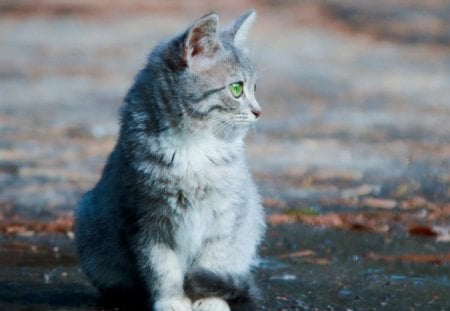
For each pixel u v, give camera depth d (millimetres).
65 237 13273
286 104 26625
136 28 37281
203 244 9430
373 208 15031
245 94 9789
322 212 14688
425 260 11750
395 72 31641
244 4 40750
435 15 39156
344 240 12953
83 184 16906
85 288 10461
